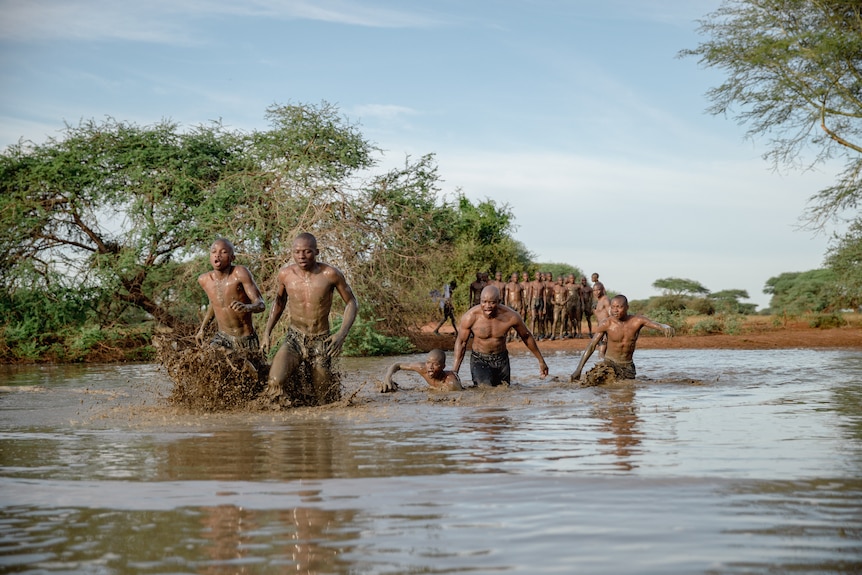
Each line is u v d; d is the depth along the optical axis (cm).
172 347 1008
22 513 402
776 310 5275
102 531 366
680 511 389
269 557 324
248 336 1063
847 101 2727
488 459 545
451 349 2586
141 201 2309
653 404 923
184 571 310
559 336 3131
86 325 2295
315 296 1042
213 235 2247
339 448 608
